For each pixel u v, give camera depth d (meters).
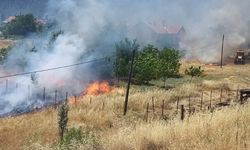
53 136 17.62
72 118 23.91
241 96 26.81
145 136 7.98
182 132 8.07
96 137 8.69
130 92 41.88
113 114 26.09
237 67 72.25
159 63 53.84
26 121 24.98
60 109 13.66
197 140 7.20
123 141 8.12
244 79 55.75
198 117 9.38
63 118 13.51
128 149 7.80
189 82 51.72
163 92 37.47
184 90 40.25
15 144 16.77
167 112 28.16
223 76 58.97
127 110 29.70
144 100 32.53
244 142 6.66
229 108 10.45
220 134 7.34
